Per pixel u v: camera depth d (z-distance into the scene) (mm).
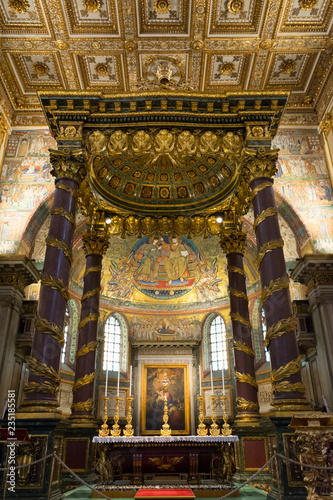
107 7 13773
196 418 20141
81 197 12039
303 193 16859
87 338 12383
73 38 14836
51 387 8023
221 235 13906
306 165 17359
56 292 8781
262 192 9867
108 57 15797
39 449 7301
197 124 10578
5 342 14469
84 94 10250
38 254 17438
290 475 7074
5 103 17250
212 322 21922
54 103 10320
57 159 10062
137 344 21297
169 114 10445
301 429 6555
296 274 15703
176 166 13391
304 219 16406
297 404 7703
